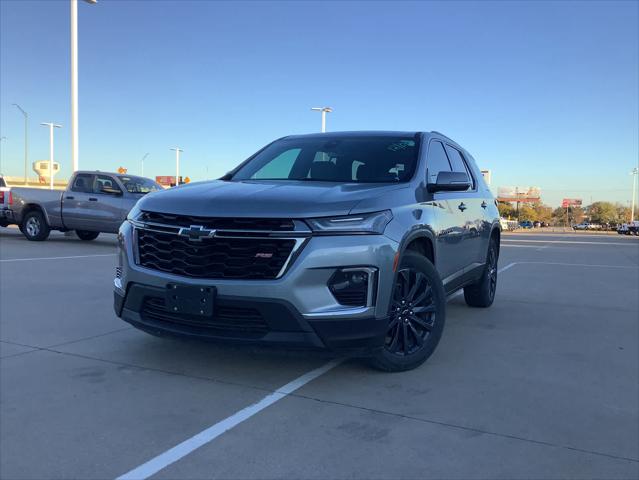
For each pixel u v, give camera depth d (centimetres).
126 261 397
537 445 296
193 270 362
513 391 377
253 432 305
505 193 14025
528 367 433
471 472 266
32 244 1380
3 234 1706
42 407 335
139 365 416
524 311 668
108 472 261
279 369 412
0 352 444
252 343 349
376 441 296
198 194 391
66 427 308
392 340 400
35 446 286
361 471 265
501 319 618
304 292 343
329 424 316
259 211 352
